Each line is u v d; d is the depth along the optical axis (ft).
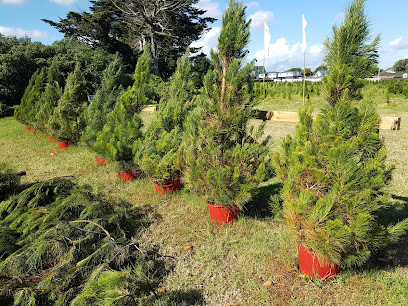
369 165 8.52
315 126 9.64
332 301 8.49
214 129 13.23
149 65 26.25
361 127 8.91
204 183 12.50
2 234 10.44
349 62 9.53
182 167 14.16
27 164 24.48
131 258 10.45
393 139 27.96
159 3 92.84
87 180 19.81
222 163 13.05
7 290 7.97
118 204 13.51
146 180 19.45
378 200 8.56
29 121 36.73
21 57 63.57
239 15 13.53
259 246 11.35
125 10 96.27
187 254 11.02
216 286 9.31
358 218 8.03
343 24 9.58
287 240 11.60
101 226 10.69
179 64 21.58
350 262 9.11
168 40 110.42
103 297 7.14
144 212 14.66
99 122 23.95
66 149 29.35
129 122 19.94
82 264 8.80
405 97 60.23
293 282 9.32
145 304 7.97
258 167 12.94
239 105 13.32
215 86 13.47
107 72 31.22
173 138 17.60
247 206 15.19
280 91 87.61
